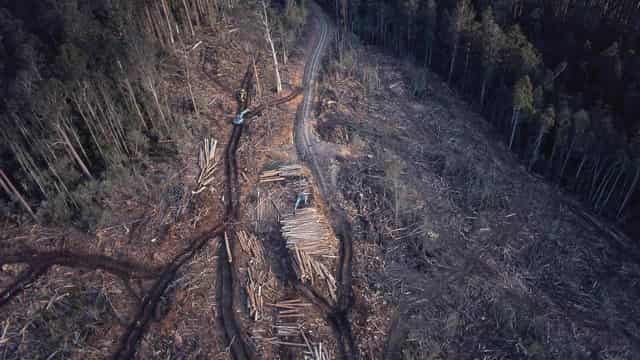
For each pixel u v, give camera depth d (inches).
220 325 1358.3
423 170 1861.5
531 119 1914.4
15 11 1811.0
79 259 1496.1
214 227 1585.9
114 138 1663.4
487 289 1524.4
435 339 1376.7
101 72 1604.3
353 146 1866.4
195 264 1487.5
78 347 1299.2
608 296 1610.5
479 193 1822.1
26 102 1435.8
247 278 1455.5
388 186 1715.1
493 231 1724.9
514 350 1384.1
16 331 1320.1
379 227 1614.2
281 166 1761.8
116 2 1803.6
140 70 1721.2
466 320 1439.5
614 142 1752.0
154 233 1560.0
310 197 1651.1
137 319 1366.9
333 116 1998.0
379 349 1336.1
